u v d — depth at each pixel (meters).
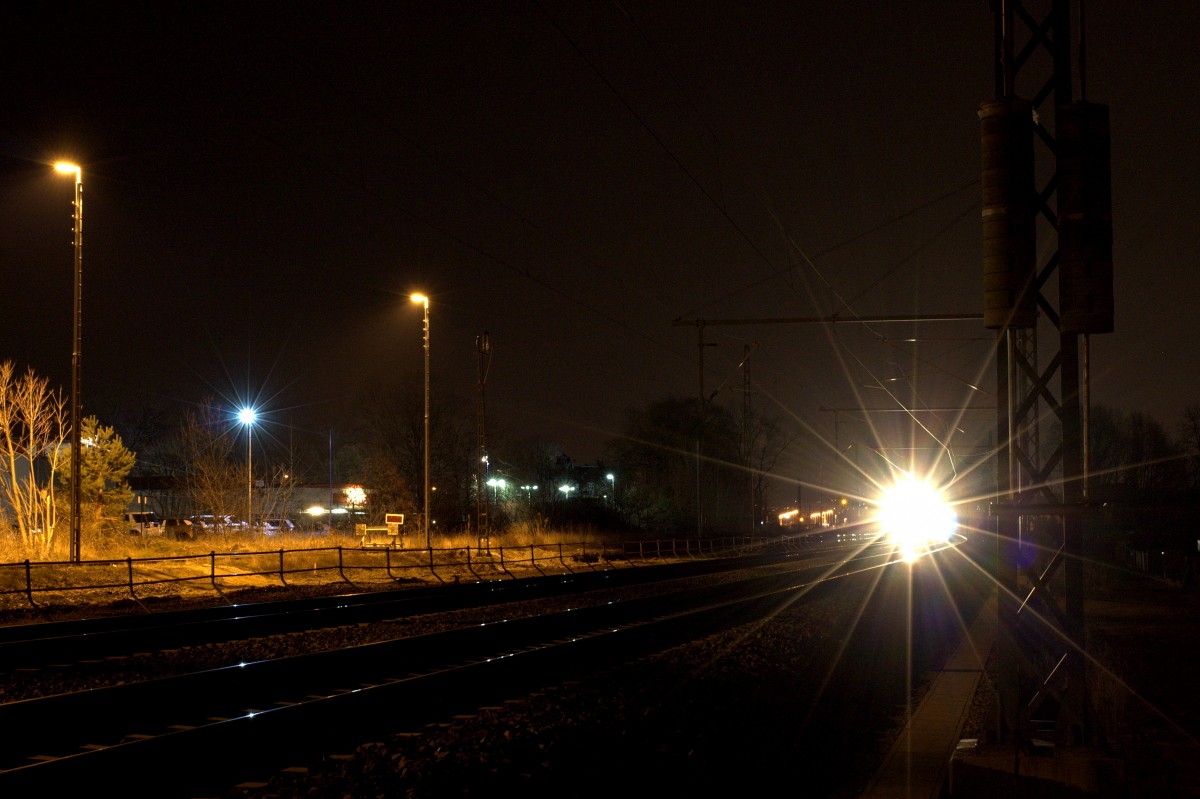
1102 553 50.81
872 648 20.31
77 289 29.56
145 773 9.41
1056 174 9.87
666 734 11.92
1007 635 10.09
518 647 19.20
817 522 130.00
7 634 18.56
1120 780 9.24
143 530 57.53
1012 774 9.40
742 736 12.17
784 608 27.30
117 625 21.11
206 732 10.05
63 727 11.02
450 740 11.27
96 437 51.69
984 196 9.91
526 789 9.28
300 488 91.88
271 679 13.92
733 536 72.56
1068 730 9.95
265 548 43.56
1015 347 10.02
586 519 77.44
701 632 22.83
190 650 18.00
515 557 49.66
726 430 95.00
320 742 11.11
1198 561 32.06
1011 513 10.06
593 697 14.27
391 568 38.38
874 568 42.28
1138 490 67.81
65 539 36.53
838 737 12.53
